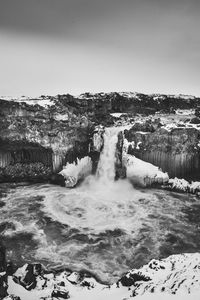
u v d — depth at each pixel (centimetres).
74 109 5022
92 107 5400
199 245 3011
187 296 1705
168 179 4297
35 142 4400
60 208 3681
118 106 5791
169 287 1847
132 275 2127
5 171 4412
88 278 2344
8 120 4366
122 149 4406
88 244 2970
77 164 4466
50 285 2172
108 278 2483
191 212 3656
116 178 4391
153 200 3938
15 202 3812
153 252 2873
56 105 4569
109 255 2806
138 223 3381
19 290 2061
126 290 2044
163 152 4331
